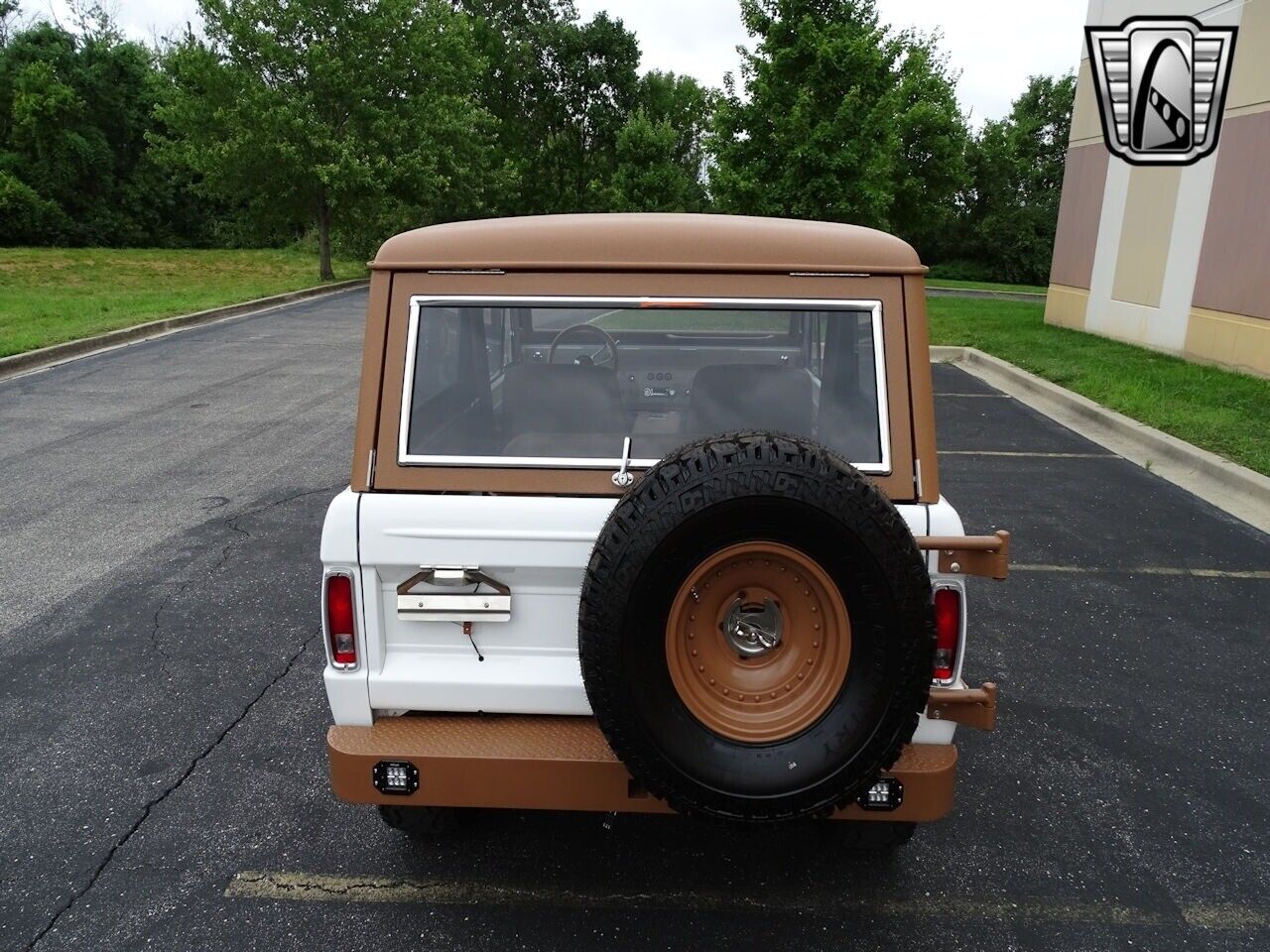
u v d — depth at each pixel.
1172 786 3.78
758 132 17.95
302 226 43.00
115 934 2.96
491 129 46.19
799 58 17.45
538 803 2.73
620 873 3.24
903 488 2.73
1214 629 5.20
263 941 2.93
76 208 41.00
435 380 2.83
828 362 2.83
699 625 2.49
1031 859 3.34
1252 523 6.94
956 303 24.16
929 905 3.10
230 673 4.62
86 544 6.31
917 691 2.41
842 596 2.40
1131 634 5.14
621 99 50.12
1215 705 4.41
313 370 12.91
